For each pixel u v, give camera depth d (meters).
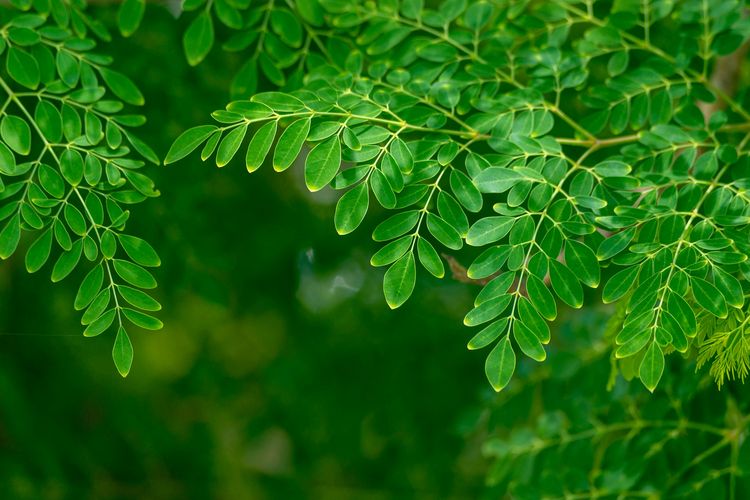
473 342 0.81
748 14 0.96
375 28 0.92
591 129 0.90
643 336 0.80
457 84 0.89
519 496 0.99
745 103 0.92
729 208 0.83
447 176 0.95
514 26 0.93
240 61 1.00
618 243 0.82
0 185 0.84
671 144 0.88
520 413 1.04
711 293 0.80
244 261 1.16
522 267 0.81
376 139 0.82
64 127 0.87
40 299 1.11
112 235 0.84
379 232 0.81
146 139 0.98
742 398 0.94
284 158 0.80
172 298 1.09
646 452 0.96
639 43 0.92
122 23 0.92
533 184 0.82
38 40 0.88
